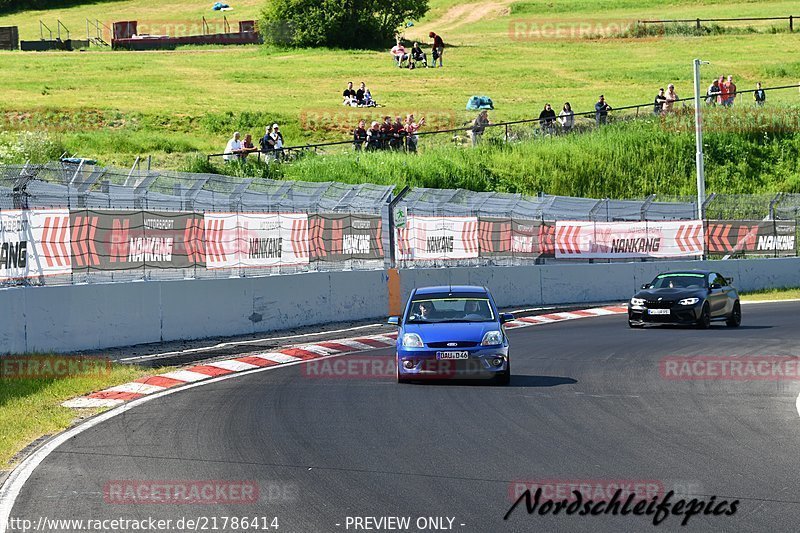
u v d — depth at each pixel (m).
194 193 93.88
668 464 37.91
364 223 101.06
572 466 37.56
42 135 151.12
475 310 62.00
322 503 32.38
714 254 139.25
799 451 40.22
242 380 59.78
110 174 92.75
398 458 38.78
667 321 92.31
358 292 98.62
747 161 198.00
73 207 80.94
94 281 72.56
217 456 39.12
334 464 37.78
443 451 40.09
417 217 106.50
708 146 198.75
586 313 111.06
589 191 177.75
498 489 34.09
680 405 51.28
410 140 177.00
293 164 152.50
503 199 121.25
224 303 82.88
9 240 66.00
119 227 74.56
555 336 86.19
